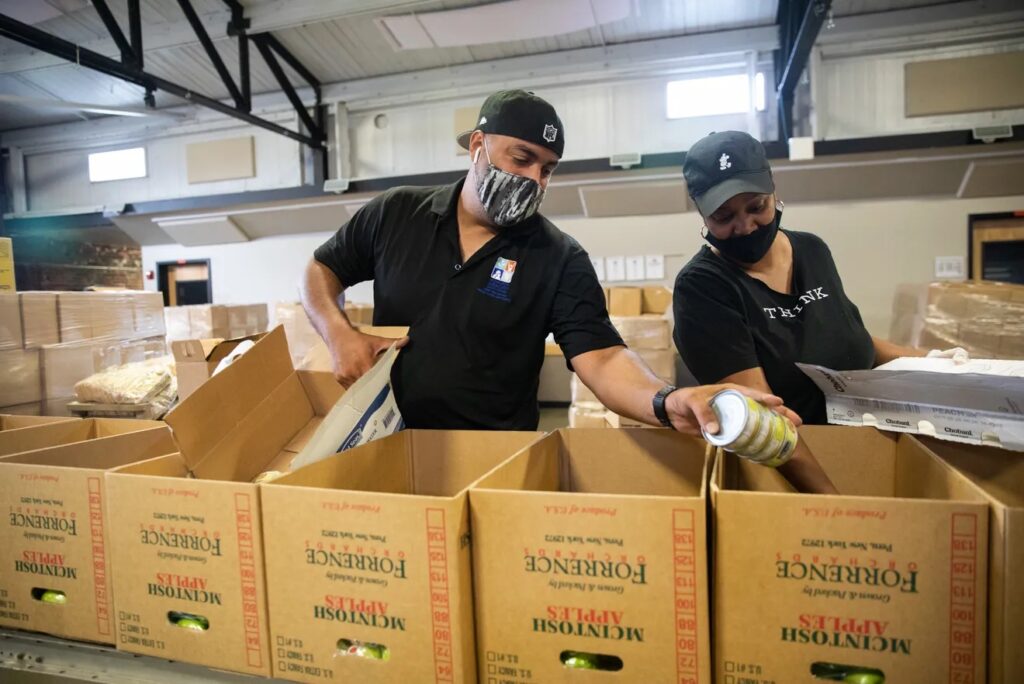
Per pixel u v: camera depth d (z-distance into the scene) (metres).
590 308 1.15
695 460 0.96
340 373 1.10
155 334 2.18
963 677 0.58
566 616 0.66
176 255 5.32
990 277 3.78
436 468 1.08
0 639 0.93
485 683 0.70
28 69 4.48
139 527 0.80
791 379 1.16
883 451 0.95
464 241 1.21
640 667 0.64
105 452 1.11
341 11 3.75
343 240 1.33
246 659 0.76
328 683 0.73
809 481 0.85
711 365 1.13
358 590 0.70
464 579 0.68
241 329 4.49
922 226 3.85
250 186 5.36
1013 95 3.88
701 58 4.29
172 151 5.55
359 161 5.10
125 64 3.51
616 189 4.18
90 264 6.90
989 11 3.78
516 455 0.84
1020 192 3.65
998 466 0.85
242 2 3.94
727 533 0.63
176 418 0.88
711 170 1.08
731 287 1.16
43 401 1.75
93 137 5.71
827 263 1.24
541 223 1.22
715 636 0.64
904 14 3.89
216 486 0.76
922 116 4.03
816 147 3.60
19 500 0.89
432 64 4.75
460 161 4.89
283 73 4.58
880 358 1.31
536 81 4.61
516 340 1.19
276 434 1.06
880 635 0.59
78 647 0.88
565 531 0.66
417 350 1.17
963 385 0.79
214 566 0.77
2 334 1.65
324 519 0.71
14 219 5.38
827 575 0.60
